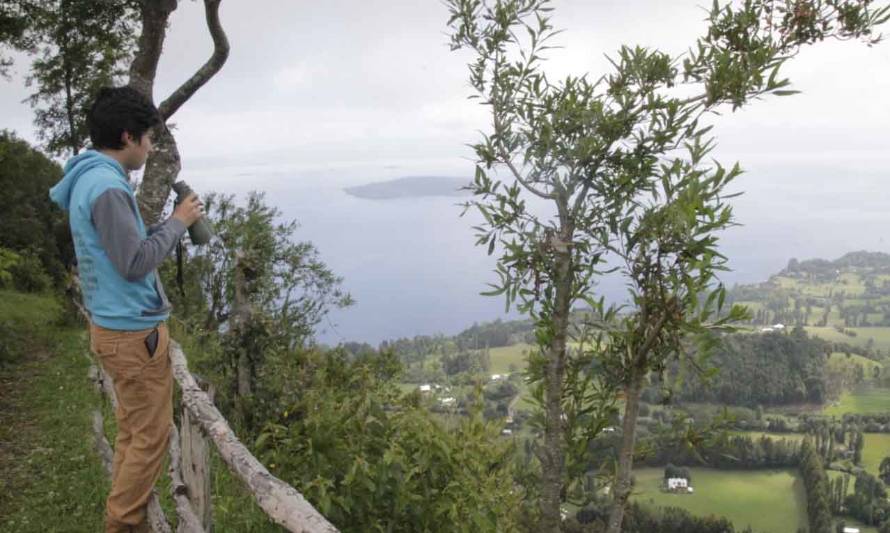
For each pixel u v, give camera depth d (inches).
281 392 242.1
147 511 122.3
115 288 103.2
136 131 104.2
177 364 161.9
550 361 177.6
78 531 177.0
